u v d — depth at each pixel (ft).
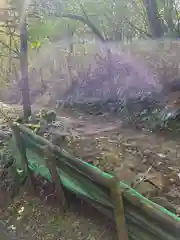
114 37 29.63
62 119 21.94
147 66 24.39
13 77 34.99
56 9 26.81
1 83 35.78
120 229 9.22
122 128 18.92
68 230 11.68
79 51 33.42
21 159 15.02
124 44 29.19
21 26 21.59
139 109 20.94
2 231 13.05
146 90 22.75
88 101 26.14
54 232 11.91
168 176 12.12
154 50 26.17
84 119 22.17
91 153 15.01
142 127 18.33
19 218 13.55
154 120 18.56
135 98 22.18
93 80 27.91
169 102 19.72
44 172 13.70
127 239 9.18
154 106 20.18
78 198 12.37
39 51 35.86
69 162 11.31
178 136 16.19
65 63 34.86
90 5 28.89
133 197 8.70
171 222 7.71
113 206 9.27
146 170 12.87
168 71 22.82
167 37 26.78
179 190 11.13
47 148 12.39
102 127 19.45
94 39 32.53
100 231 10.99
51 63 36.14
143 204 8.43
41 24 27.73
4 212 14.32
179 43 25.61
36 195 14.34
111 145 15.93
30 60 37.11
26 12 22.13
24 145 14.46
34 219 13.10
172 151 14.40
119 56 27.43
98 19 30.50
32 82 36.19
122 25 29.43
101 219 11.37
